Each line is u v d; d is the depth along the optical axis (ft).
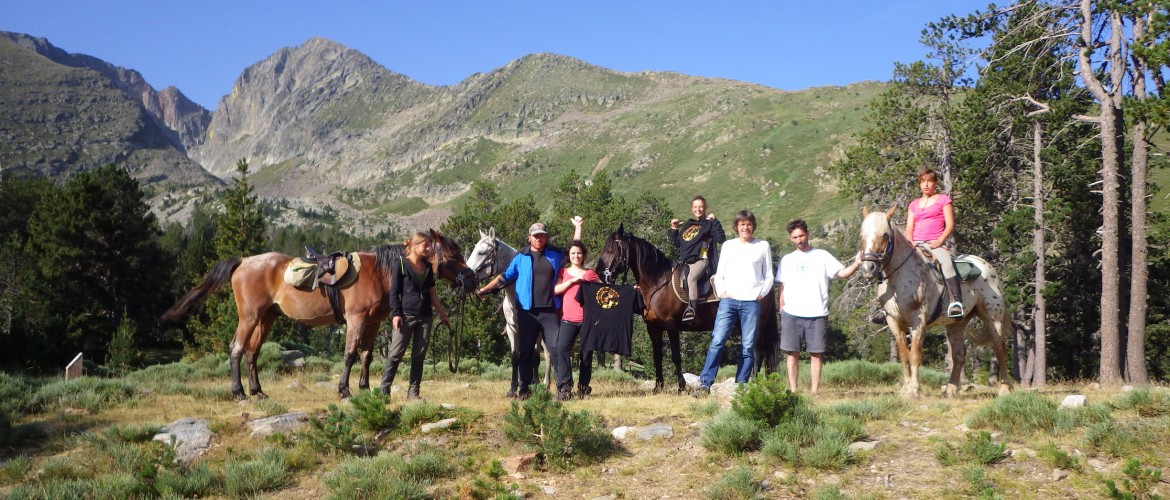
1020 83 79.20
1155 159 72.74
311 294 32.50
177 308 33.27
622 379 55.72
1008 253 93.50
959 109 89.25
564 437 23.11
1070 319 97.76
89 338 153.17
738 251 30.37
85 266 159.53
